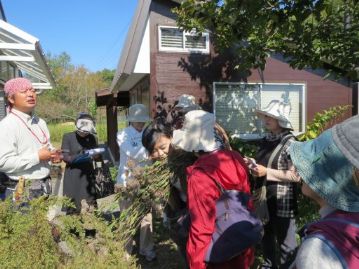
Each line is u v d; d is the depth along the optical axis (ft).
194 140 7.70
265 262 12.21
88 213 6.36
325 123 17.34
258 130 23.65
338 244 3.44
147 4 20.36
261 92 23.79
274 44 14.32
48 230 5.43
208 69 22.85
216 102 23.16
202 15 14.17
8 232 5.40
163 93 22.27
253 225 7.07
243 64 15.33
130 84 32.12
